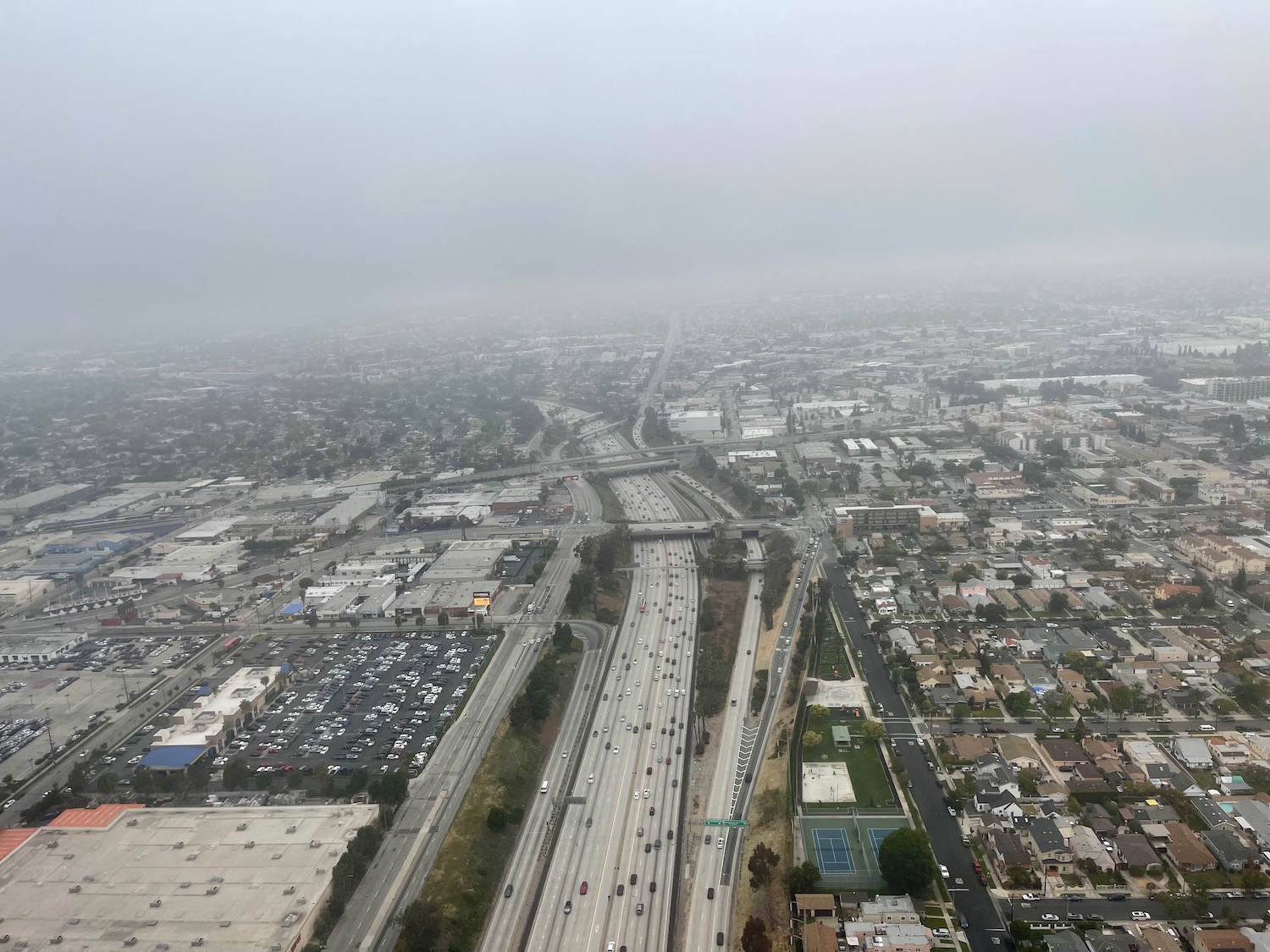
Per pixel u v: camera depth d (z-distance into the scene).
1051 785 164.62
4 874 152.38
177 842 159.75
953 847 151.25
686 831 166.38
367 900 147.12
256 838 160.38
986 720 192.50
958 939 130.12
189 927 137.62
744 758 189.12
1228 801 156.62
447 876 151.88
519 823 171.75
